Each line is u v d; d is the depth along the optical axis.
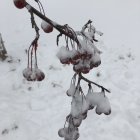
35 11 0.15
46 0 0.86
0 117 0.52
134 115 0.55
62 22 0.79
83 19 0.81
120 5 0.88
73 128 0.25
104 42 0.74
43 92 0.59
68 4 0.85
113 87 0.61
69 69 0.65
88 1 0.88
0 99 0.56
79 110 0.22
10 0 0.86
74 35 0.17
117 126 0.53
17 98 0.57
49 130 0.51
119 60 0.68
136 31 0.79
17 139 0.49
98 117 0.54
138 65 0.67
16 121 0.52
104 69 0.65
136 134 0.52
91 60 0.19
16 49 0.69
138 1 0.90
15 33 0.74
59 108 0.56
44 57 0.67
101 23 0.80
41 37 0.73
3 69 0.63
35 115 0.54
